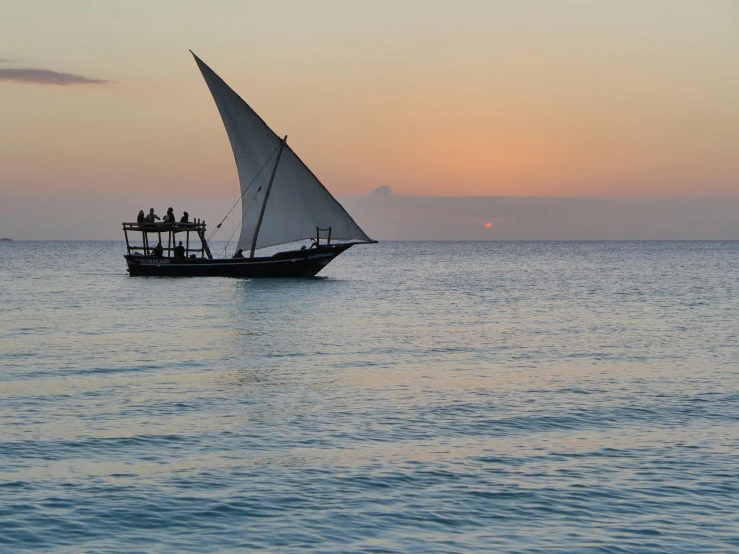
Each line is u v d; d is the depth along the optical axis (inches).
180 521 474.3
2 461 580.4
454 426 692.7
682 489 530.6
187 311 1760.6
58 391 833.5
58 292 2314.2
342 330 1418.6
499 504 503.8
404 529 464.8
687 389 861.2
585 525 471.8
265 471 563.5
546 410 754.8
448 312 1792.6
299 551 435.5
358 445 630.5
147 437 649.0
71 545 440.5
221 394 823.7
